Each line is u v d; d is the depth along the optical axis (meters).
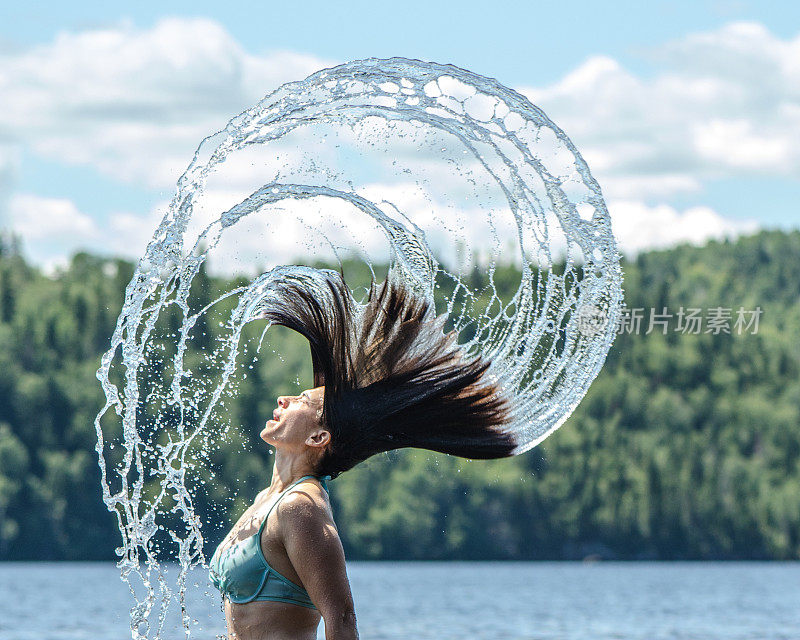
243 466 79.44
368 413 7.88
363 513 131.00
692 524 157.12
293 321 8.12
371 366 7.98
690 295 195.50
